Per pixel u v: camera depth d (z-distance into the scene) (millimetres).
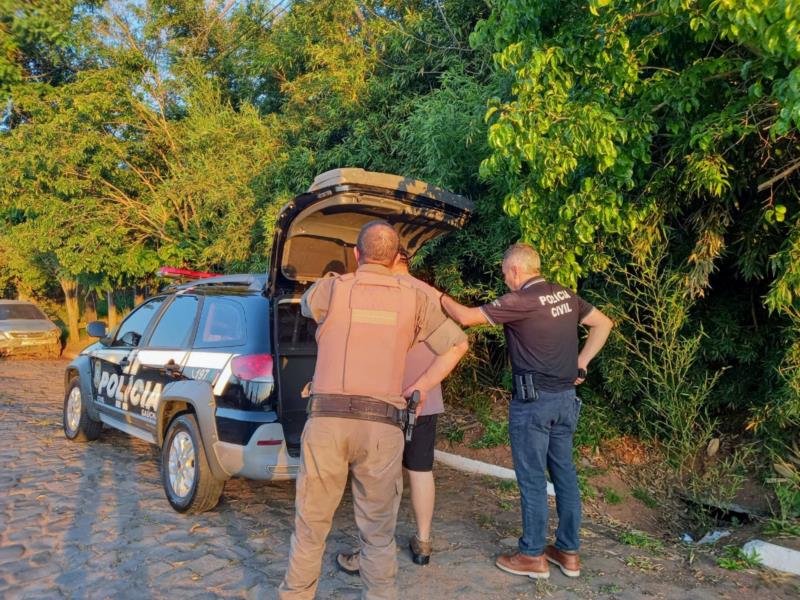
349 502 4930
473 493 5188
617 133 3822
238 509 4762
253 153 9750
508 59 4043
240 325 4570
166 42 13195
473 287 6785
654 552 4027
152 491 5176
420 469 3789
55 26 10289
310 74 8719
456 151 5852
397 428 2812
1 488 5227
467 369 7344
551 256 4434
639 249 4629
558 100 3918
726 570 3717
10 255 20812
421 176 6730
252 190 9500
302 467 2807
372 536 2787
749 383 5344
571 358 3598
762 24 2947
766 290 5113
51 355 17438
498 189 5680
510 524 4488
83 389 6594
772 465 4688
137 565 3783
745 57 3756
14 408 9047
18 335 16359
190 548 4031
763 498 4711
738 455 4988
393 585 2812
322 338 2910
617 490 5238
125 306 23125
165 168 13000
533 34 4090
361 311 2863
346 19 8805
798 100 2943
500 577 3633
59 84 12086
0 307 17328
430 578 3615
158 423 4910
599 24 3822
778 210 3994
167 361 5078
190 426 4535
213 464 4344
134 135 12500
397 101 7719
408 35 7484
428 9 8094
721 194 4453
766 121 3791
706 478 4930
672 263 5098
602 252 4746
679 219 5062
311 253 4699
